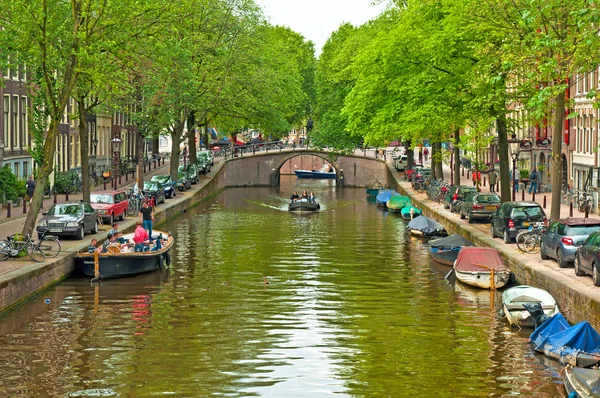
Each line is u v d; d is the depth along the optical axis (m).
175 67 56.16
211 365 22.86
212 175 87.31
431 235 50.44
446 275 36.06
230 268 38.59
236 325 27.36
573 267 30.83
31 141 58.38
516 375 21.89
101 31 36.19
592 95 23.58
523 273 32.06
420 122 46.97
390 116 53.28
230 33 71.88
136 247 37.03
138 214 52.56
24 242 33.00
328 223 59.62
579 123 58.16
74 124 71.25
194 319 28.20
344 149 98.31
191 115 79.94
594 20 23.20
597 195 48.12
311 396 20.42
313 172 116.75
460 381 21.48
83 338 25.61
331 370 22.44
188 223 58.56
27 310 29.16
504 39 34.00
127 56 39.59
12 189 49.78
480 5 35.62
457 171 64.12
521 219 38.53
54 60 35.12
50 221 38.81
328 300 31.34
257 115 76.94
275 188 99.25
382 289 33.50
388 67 52.62
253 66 74.12
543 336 24.17
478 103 40.91
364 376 21.94
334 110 94.62
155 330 26.66
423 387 21.06
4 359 23.33
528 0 27.09
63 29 35.09
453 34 44.16
